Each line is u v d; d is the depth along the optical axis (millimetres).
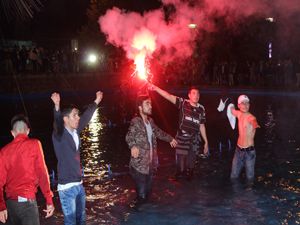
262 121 14977
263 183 7453
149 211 6199
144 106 6383
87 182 7867
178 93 25859
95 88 29312
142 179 6457
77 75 28469
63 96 26016
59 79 27531
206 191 7059
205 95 24484
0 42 27422
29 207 4387
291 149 10344
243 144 7496
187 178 7746
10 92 25359
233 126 7699
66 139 4777
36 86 26438
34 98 24891
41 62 27969
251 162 7461
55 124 4750
